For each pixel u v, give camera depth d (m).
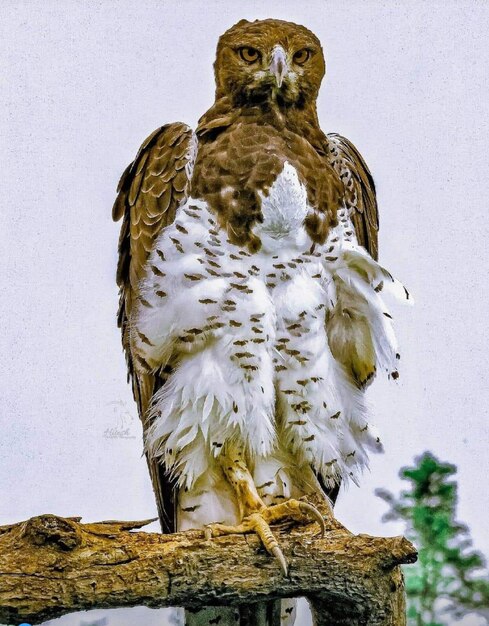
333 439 9.76
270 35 9.90
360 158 10.84
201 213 9.44
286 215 9.31
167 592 7.54
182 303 9.27
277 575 7.78
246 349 9.27
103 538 7.51
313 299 9.45
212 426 9.50
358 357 10.00
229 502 9.77
